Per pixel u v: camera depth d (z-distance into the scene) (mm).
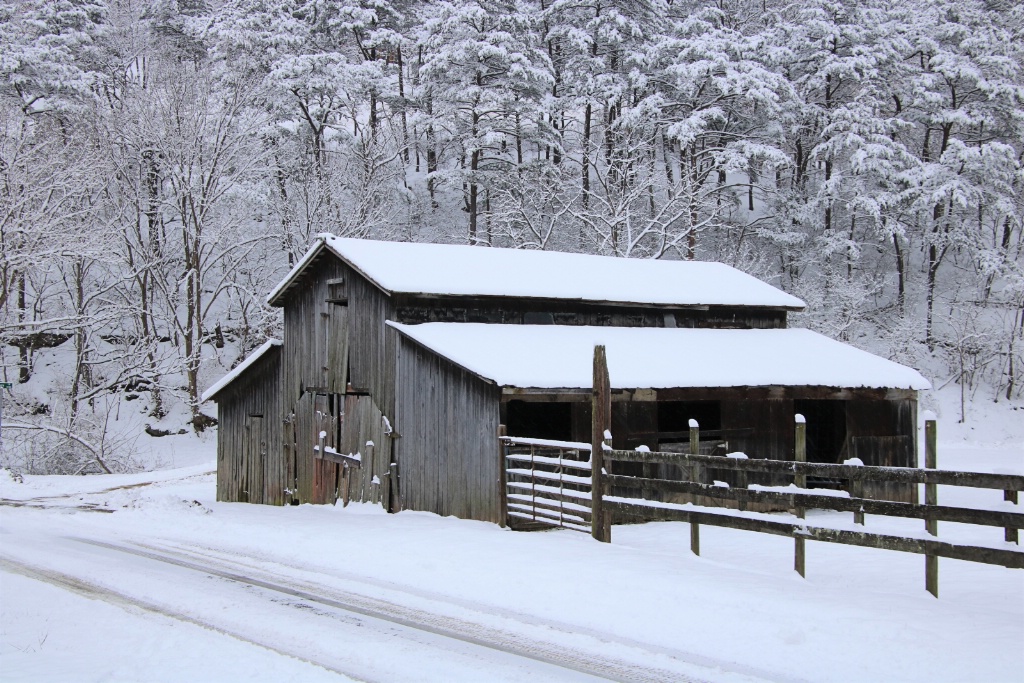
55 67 40812
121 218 36469
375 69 45656
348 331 19359
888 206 45656
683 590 9180
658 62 45094
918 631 7637
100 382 37844
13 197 29672
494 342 17156
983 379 44938
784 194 47969
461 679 7020
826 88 48906
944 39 50438
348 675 7117
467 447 15430
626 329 20625
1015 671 6758
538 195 41562
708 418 24625
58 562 12367
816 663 7121
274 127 41562
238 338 43938
